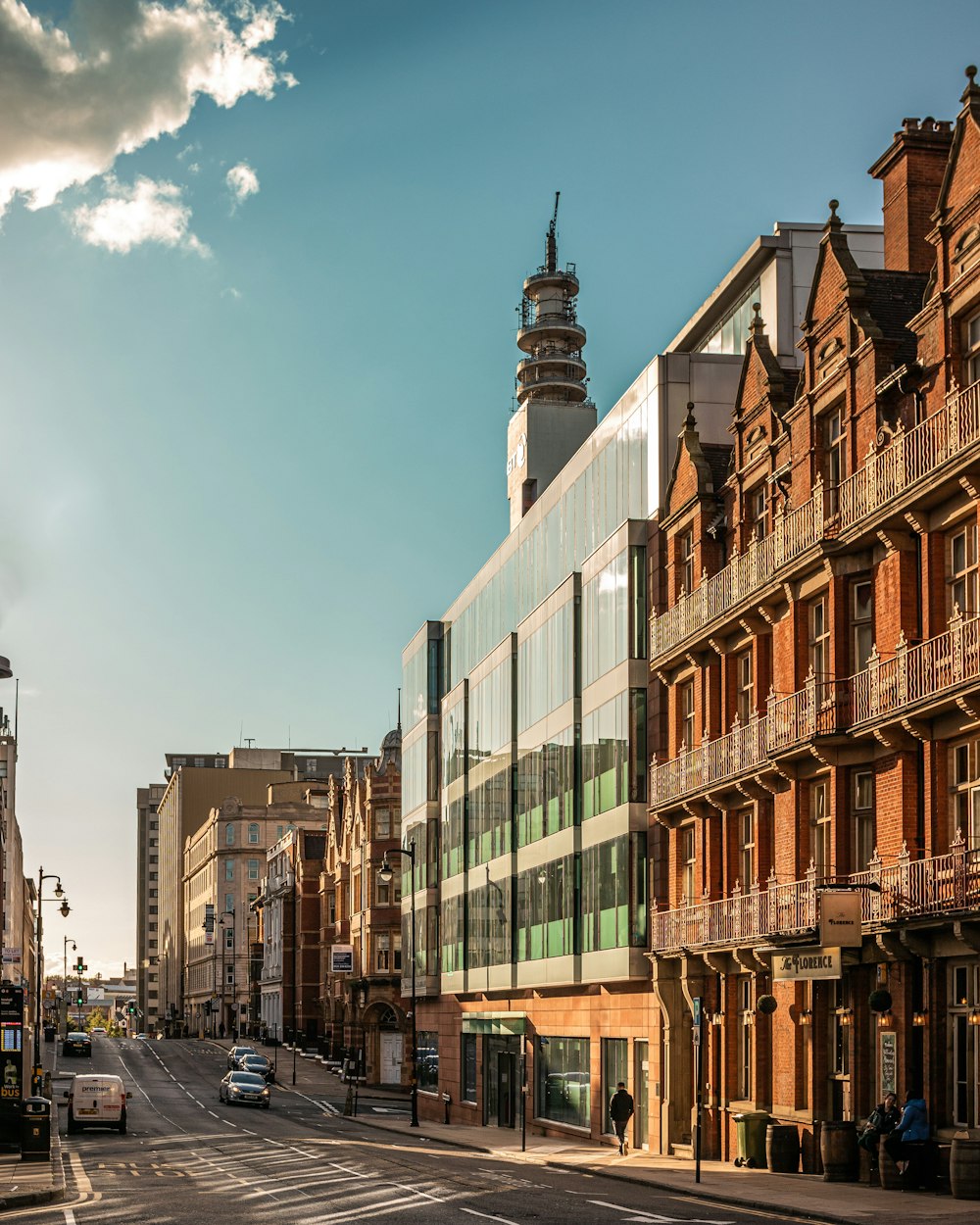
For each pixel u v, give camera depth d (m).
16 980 110.31
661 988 39.94
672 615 40.69
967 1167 24.84
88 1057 110.94
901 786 29.09
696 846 39.50
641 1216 22.56
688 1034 39.72
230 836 164.62
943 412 28.00
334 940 112.56
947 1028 27.62
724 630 37.69
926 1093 27.83
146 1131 51.78
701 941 37.50
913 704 27.91
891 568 29.75
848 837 31.27
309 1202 25.14
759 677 36.28
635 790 42.25
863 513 30.55
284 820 165.50
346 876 107.06
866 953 30.06
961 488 27.30
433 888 68.50
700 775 38.41
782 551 34.19
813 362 33.66
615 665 43.75
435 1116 65.81
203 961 173.38
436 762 69.69
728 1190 27.19
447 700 67.56
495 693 58.19
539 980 50.03
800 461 34.09
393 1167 34.19
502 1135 50.59
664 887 41.16
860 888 29.34
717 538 39.25
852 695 31.03
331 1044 107.94
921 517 28.58
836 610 31.66
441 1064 65.69
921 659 28.12
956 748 27.95
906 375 29.58
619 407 45.94
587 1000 46.84
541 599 53.41
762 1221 21.97
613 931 42.97
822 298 33.44
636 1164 35.19
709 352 46.53
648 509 43.19
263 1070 89.38
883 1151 27.19
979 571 27.08
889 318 31.91
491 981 56.62
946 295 28.34
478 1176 31.88
